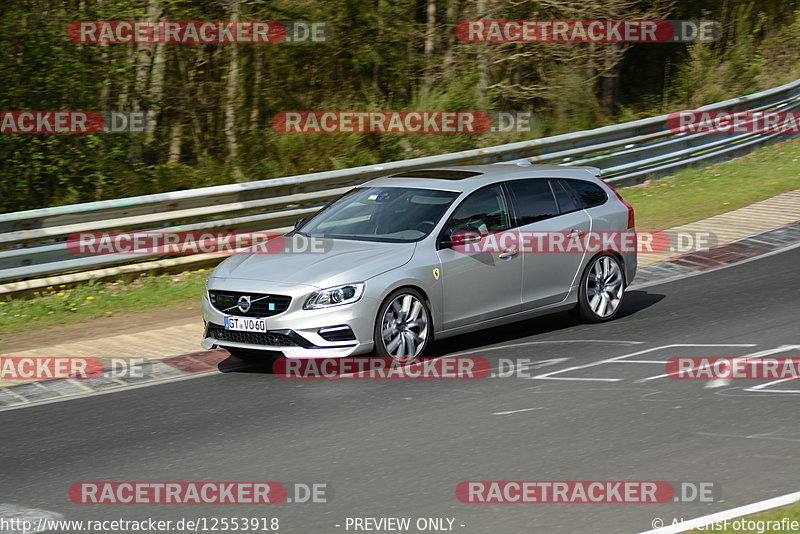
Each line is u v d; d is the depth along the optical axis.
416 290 24.16
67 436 19.77
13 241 32.62
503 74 65.31
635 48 78.25
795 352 23.55
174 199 35.88
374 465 17.16
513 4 59.12
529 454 17.33
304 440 18.72
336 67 61.81
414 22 63.31
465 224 25.45
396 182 27.47
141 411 21.30
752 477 15.74
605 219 28.09
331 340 22.97
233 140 54.34
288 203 39.19
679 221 42.22
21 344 28.27
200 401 21.86
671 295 31.06
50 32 45.28
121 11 47.25
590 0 58.34
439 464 17.05
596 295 27.89
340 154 53.94
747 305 28.94
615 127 49.47
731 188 47.81
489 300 25.56
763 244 37.44
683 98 72.50
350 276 23.23
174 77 54.34
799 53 78.94
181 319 30.77
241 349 23.72
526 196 26.97
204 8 52.41
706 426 18.44
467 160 44.38
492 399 20.83
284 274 23.78
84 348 27.41
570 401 20.45
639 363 23.27
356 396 21.55
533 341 26.12
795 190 46.50
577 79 62.09
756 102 57.62
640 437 17.97
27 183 45.56
